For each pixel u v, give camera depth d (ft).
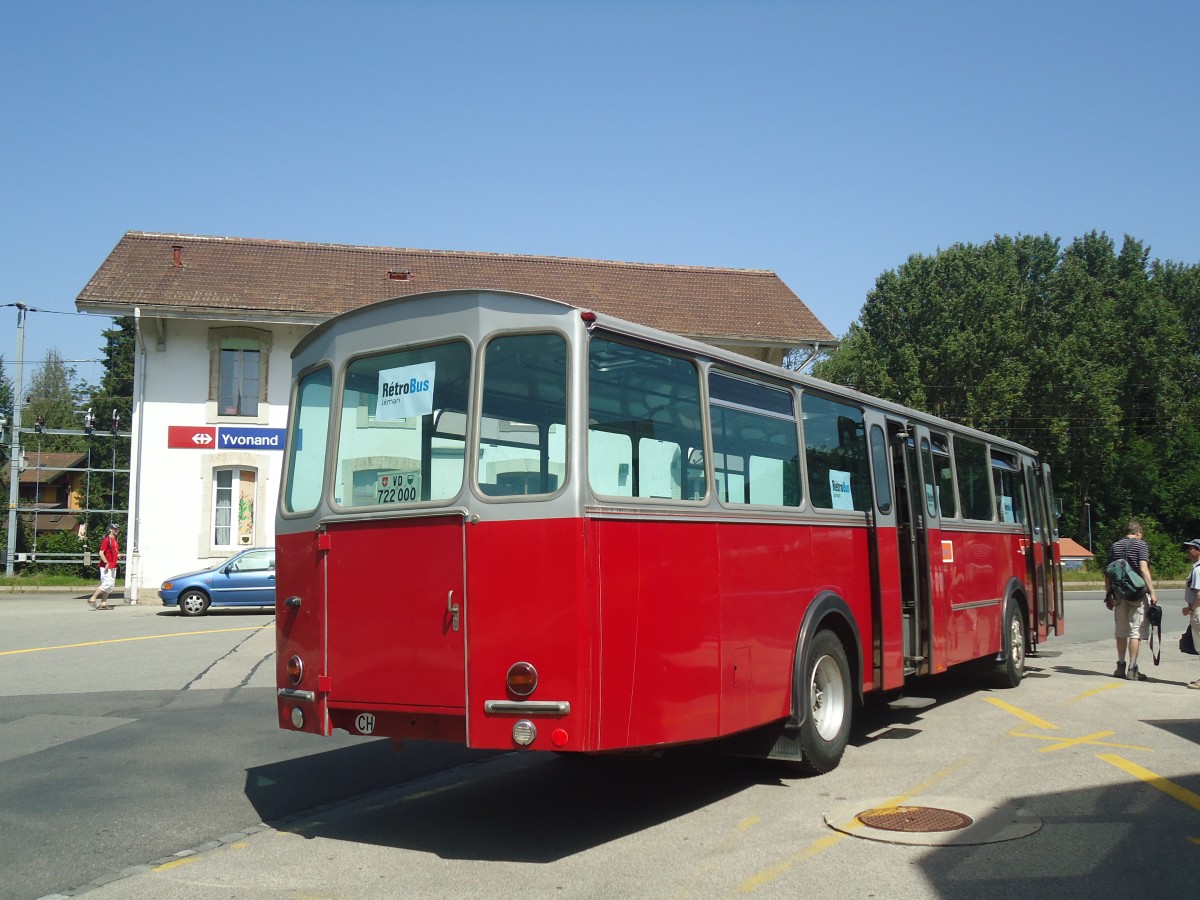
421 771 28.48
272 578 79.41
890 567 31.35
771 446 25.85
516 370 20.11
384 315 22.17
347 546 21.45
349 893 18.21
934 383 165.68
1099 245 200.03
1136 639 43.21
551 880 18.61
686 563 21.47
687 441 22.40
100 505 173.99
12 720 35.14
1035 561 45.73
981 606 38.55
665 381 21.97
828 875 18.39
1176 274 205.77
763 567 24.34
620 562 19.65
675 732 20.62
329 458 22.33
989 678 40.60
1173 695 38.37
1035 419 170.71
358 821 23.24
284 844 21.45
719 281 118.83
